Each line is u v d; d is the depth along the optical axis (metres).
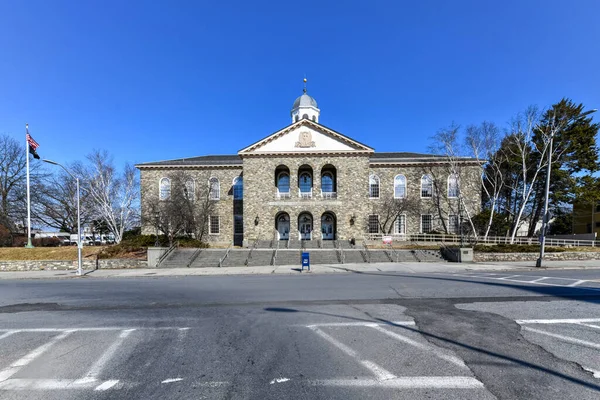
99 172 38.16
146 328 7.24
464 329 6.62
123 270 22.88
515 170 38.47
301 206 36.84
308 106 49.53
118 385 4.41
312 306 9.05
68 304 10.32
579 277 14.98
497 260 24.45
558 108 33.97
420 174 40.12
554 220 47.81
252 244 34.16
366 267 21.09
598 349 5.45
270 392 4.08
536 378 4.37
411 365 4.87
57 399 4.04
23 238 37.88
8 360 5.45
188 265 24.41
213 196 41.34
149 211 36.91
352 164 37.03
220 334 6.64
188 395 4.05
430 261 24.75
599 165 34.66
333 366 4.88
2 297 11.90
